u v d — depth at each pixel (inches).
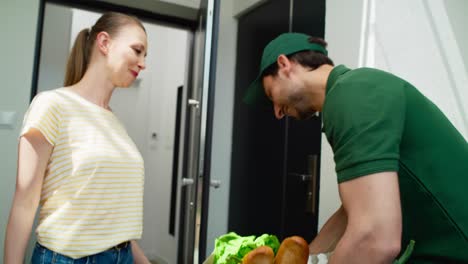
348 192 19.6
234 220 107.9
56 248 29.6
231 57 111.8
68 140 30.8
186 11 101.3
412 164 22.3
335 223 35.3
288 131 86.5
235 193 108.6
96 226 30.9
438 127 23.0
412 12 53.3
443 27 50.3
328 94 23.1
